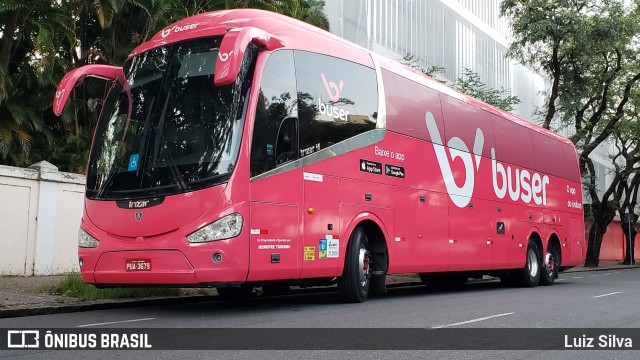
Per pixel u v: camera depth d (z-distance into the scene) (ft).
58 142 67.77
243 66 30.14
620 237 208.44
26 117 62.54
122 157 30.83
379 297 43.88
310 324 26.84
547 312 33.09
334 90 35.63
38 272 49.06
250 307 34.60
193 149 29.27
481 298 42.78
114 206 29.99
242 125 29.37
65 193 51.62
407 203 40.86
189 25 32.91
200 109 29.91
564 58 102.78
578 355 20.84
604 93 109.60
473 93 95.71
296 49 33.45
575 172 70.95
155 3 68.23
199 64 30.86
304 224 32.17
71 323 27.27
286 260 30.83
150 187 29.30
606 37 90.94
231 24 31.94
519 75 175.63
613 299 42.09
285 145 31.45
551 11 90.68
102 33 72.54
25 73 65.51
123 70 33.40
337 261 34.47
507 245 54.13
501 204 53.72
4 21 63.00
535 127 63.31
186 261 27.99
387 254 38.40
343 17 103.30
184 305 35.83
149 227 28.86
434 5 132.77
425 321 28.43
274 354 19.93
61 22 62.59
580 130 110.32
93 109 70.38
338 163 35.06
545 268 60.90
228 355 19.74
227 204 28.30
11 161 62.23
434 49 131.44
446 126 46.85
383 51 112.78
